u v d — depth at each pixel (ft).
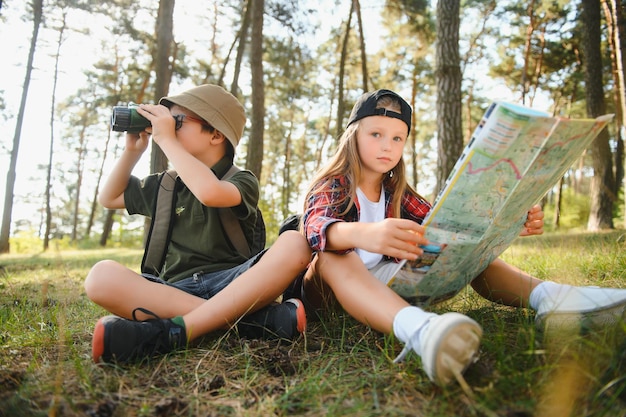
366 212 6.09
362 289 4.86
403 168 6.37
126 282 5.28
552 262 9.91
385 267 5.62
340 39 49.83
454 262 4.98
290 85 56.95
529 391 3.65
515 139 4.01
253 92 26.76
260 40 26.94
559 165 4.62
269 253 5.43
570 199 54.65
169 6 24.20
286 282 5.43
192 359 4.91
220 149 6.68
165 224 6.43
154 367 4.72
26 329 6.50
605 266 8.68
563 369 3.75
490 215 4.62
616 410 3.37
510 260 11.52
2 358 5.12
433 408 3.58
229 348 5.22
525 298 5.79
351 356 4.79
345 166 5.91
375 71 54.60
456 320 3.77
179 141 6.44
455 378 3.84
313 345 5.29
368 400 3.82
